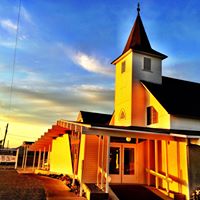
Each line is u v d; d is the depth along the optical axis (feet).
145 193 37.81
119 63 60.18
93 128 33.65
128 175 45.83
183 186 37.14
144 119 51.62
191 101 51.67
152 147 46.68
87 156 45.03
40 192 36.91
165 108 44.01
